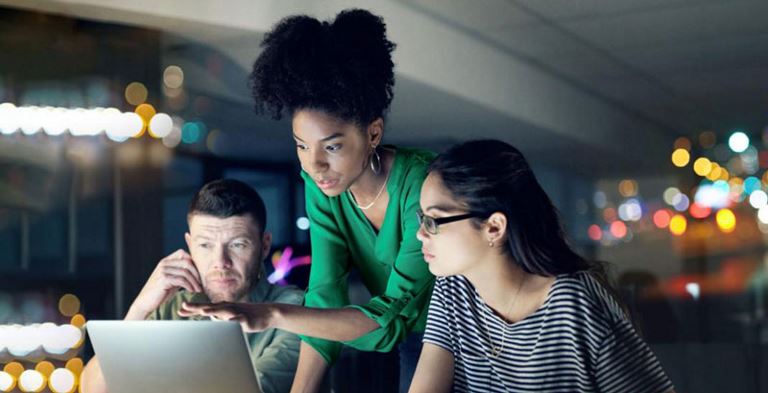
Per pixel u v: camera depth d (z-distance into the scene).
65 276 5.22
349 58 2.17
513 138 10.35
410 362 2.49
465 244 1.92
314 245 2.51
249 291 2.56
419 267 2.31
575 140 10.42
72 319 5.18
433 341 2.08
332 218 2.46
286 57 2.17
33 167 5.19
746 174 14.12
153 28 5.42
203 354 1.85
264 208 2.57
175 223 7.30
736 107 11.62
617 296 1.94
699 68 9.23
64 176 5.26
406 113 8.68
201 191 2.53
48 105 5.20
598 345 1.88
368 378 4.49
